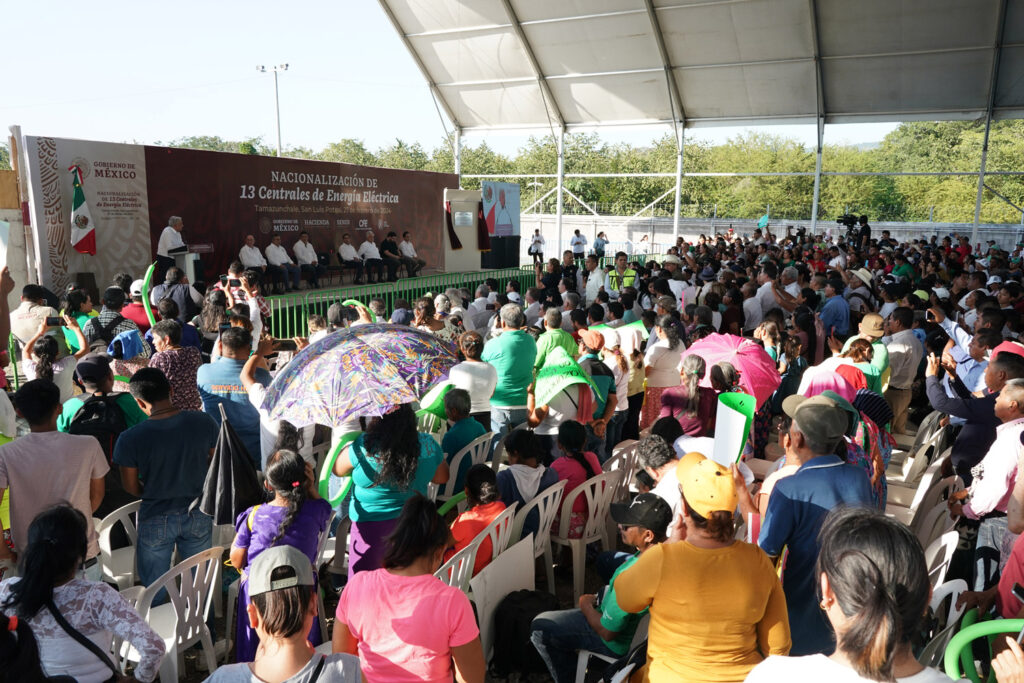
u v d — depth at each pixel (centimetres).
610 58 2117
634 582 215
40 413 311
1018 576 245
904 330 680
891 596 127
